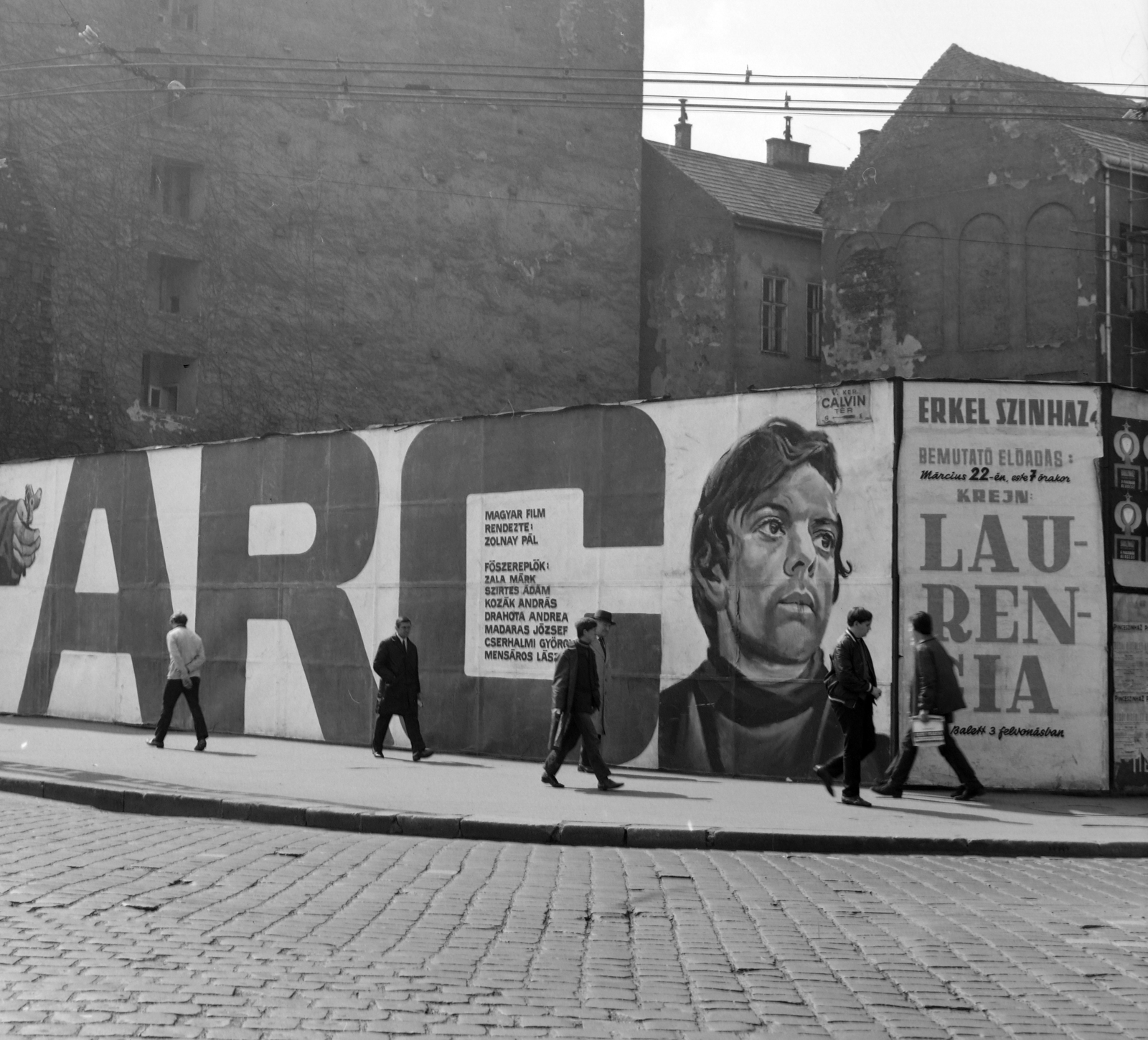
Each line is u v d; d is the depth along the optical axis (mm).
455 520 20844
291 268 44312
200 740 20312
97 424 39875
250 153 43781
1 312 38312
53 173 39594
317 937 8328
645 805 14773
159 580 24672
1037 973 7996
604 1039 6426
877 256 41938
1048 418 17156
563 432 19797
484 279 47781
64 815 14023
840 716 15367
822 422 17641
